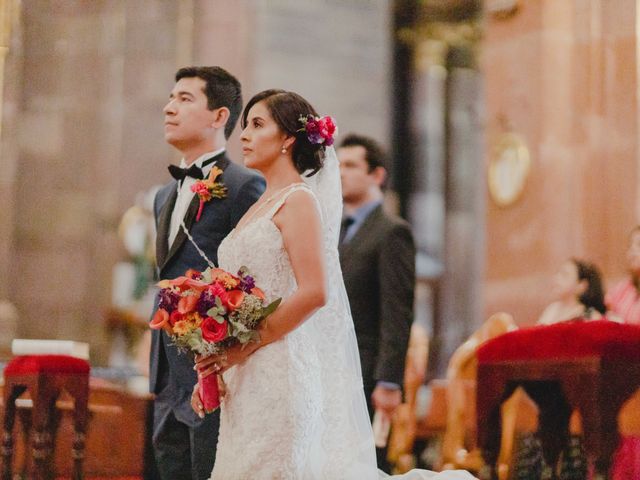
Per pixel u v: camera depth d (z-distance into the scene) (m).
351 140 6.74
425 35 19.41
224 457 4.62
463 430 8.32
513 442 8.01
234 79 5.74
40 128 14.86
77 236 14.88
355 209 6.71
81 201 14.98
